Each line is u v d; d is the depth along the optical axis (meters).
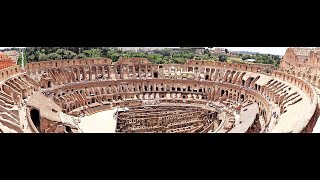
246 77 98.62
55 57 126.25
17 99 68.31
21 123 54.66
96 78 101.75
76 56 132.62
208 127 69.00
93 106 88.38
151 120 73.69
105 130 68.38
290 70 97.62
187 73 110.44
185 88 104.56
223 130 62.50
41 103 71.62
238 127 60.56
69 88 91.56
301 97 66.06
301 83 73.12
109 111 86.75
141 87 103.44
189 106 92.06
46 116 63.38
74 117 78.00
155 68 109.62
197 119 76.44
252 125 61.62
